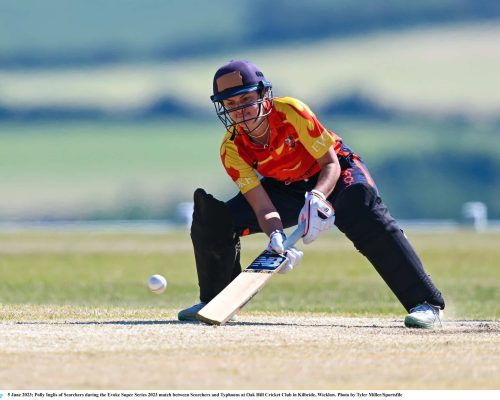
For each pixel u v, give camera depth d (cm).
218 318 3041
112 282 6588
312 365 2556
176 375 2456
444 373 2500
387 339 2919
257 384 2400
